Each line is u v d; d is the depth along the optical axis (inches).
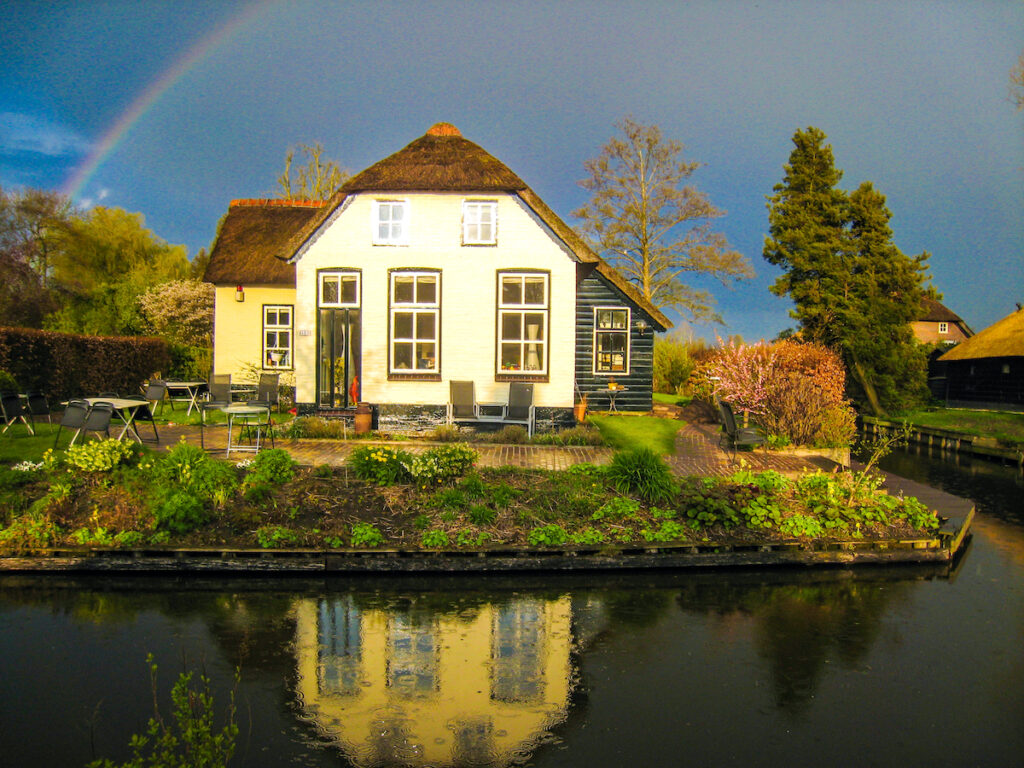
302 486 377.1
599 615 281.9
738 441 519.5
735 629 269.6
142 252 1537.9
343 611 281.0
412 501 370.6
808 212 1046.4
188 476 364.5
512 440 546.6
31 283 1380.4
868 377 1057.5
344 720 199.2
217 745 149.9
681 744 191.2
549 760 182.1
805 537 357.4
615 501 378.0
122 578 311.3
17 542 320.8
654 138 1432.1
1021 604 298.0
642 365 784.3
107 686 213.9
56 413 636.7
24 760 174.1
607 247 1492.4
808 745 191.8
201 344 1058.7
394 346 592.4
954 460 737.0
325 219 585.9
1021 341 1129.4
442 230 588.7
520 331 589.6
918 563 350.9
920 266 1035.9
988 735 197.9
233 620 269.1
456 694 215.9
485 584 314.5
